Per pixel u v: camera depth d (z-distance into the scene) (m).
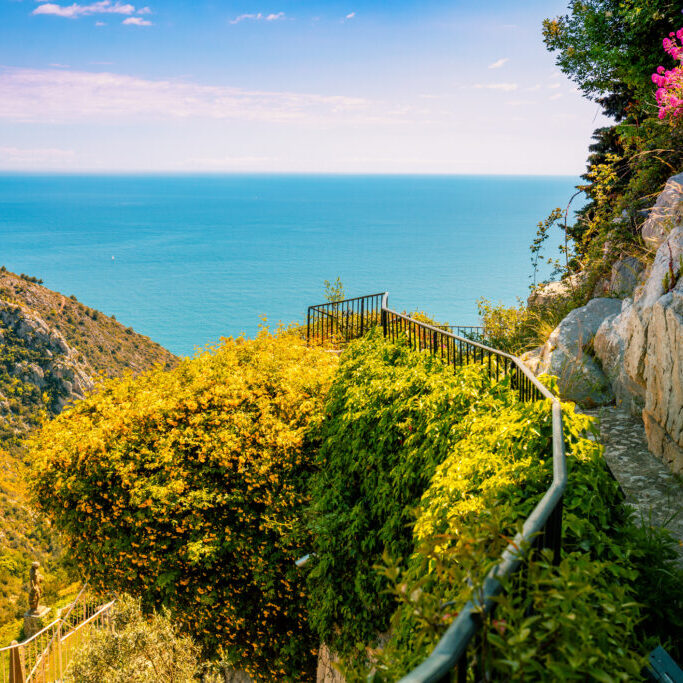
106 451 10.94
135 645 8.98
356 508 7.50
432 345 7.74
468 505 3.84
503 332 13.59
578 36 15.78
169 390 11.94
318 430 10.08
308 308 16.00
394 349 8.82
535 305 13.65
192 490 10.51
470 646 1.64
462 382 5.93
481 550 1.96
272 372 11.95
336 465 8.73
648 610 3.12
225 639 10.77
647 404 5.93
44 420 12.35
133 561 10.64
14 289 99.81
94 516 11.05
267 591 10.17
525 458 4.01
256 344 13.13
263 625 10.72
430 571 3.67
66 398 83.31
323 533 8.05
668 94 9.70
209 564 10.04
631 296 8.92
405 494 6.18
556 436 3.10
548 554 1.88
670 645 2.92
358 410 8.00
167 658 9.09
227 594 10.59
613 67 15.18
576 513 3.46
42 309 98.75
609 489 3.74
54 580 22.05
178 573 10.59
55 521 11.60
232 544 10.24
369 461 7.30
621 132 12.74
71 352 90.94
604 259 10.76
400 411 6.72
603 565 2.34
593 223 11.79
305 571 9.48
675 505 4.88
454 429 5.34
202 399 11.36
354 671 2.04
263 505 10.62
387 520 6.57
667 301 5.55
